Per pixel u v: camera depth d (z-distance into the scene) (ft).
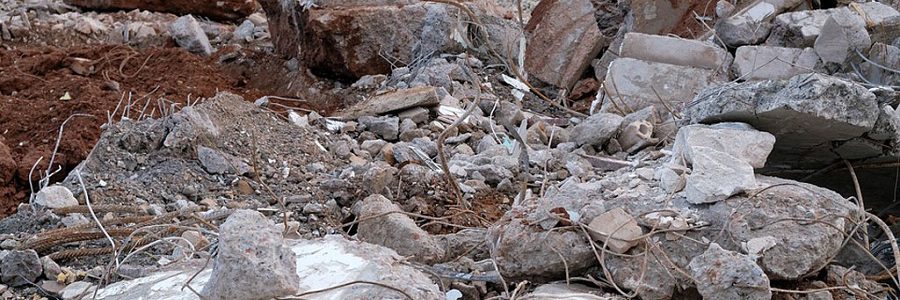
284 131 20.63
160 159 18.51
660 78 22.86
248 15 37.40
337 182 18.38
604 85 22.71
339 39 27.66
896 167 16.62
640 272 12.96
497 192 18.89
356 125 22.49
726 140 14.62
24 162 20.68
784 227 13.08
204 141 19.02
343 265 12.20
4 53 31.09
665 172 14.24
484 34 25.04
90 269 14.80
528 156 19.62
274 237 11.19
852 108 14.92
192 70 29.37
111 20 35.37
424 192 18.51
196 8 36.76
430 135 22.21
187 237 15.19
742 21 23.44
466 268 13.87
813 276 13.33
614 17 28.35
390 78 27.09
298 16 28.53
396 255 12.75
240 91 28.86
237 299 10.89
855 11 22.62
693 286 12.84
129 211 16.63
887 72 21.11
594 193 14.37
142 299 12.56
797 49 22.35
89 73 29.30
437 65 25.64
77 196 17.08
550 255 13.23
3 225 16.43
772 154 16.78
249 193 18.15
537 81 26.86
